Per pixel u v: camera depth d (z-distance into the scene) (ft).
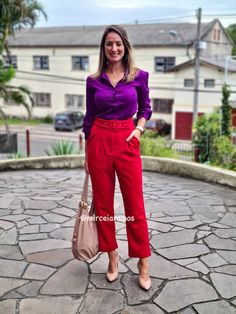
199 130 41.73
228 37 105.09
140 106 8.35
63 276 8.93
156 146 31.65
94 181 8.20
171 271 9.08
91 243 8.34
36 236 11.23
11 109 105.09
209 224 11.98
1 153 53.42
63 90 99.86
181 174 20.10
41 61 100.78
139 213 8.13
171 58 85.87
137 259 9.70
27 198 15.12
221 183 17.42
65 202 14.53
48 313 7.61
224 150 28.19
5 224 12.22
